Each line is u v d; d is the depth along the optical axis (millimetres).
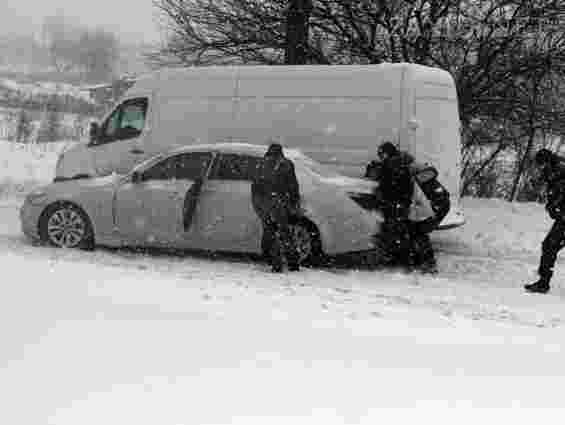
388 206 10016
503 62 15688
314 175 10125
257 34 16578
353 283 9016
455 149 11547
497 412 3928
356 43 16062
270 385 4082
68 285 6316
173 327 5059
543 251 9250
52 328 4863
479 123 16969
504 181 17844
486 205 15570
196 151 10367
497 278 10156
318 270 9844
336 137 11359
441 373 4523
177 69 12594
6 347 4469
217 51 17109
